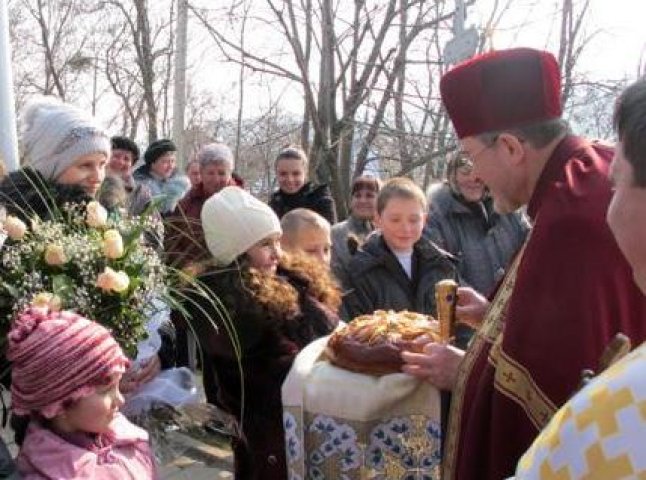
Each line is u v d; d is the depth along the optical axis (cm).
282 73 809
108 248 186
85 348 170
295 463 196
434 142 891
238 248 233
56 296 180
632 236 97
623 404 85
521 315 154
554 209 154
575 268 149
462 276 364
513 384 153
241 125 1169
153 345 221
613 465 84
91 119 238
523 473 94
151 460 195
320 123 803
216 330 214
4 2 435
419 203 325
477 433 162
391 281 323
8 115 435
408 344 191
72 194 225
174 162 573
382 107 836
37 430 176
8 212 214
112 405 176
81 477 172
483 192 368
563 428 90
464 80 171
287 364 227
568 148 163
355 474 189
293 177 503
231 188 244
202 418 225
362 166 852
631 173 95
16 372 170
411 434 188
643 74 103
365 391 187
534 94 164
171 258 242
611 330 148
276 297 225
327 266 300
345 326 206
